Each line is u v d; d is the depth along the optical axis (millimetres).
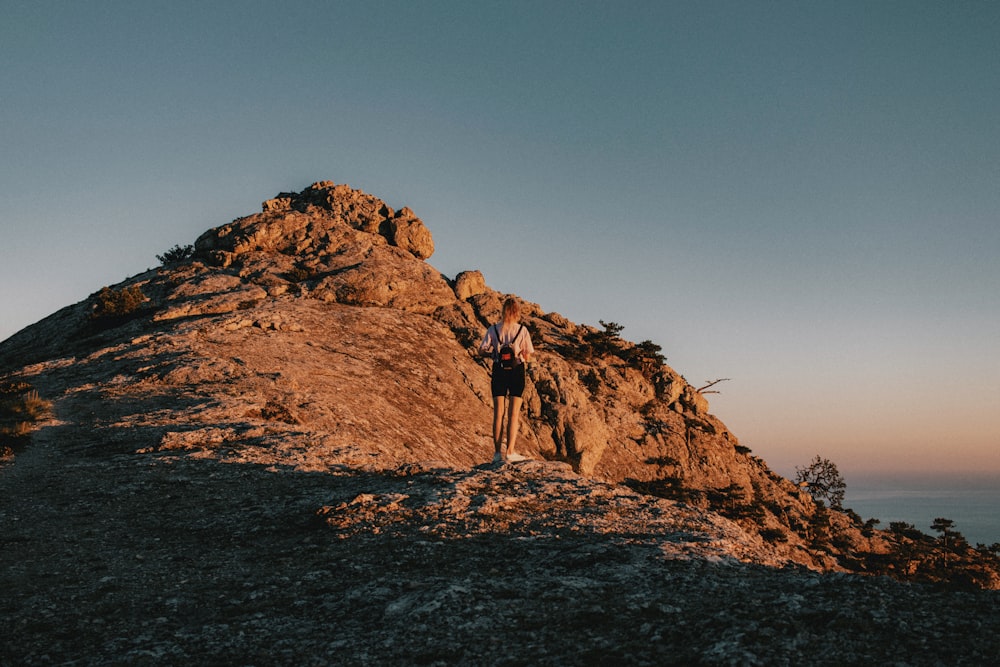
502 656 4539
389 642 4957
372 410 39469
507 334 11953
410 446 35188
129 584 7203
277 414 27484
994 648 3971
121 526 10516
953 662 3844
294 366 42906
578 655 4465
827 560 73125
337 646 4992
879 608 4820
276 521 10172
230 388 30797
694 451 78812
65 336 61094
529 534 8477
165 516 11141
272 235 76125
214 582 7211
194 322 50156
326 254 74000
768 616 4832
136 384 31312
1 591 7004
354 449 17719
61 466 16203
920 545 86625
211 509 11484
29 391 28953
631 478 69438
